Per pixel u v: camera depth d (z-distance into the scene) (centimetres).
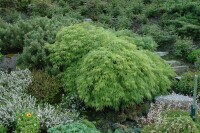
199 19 1234
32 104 784
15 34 1023
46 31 966
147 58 907
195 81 732
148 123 812
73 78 860
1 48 1023
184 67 1070
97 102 796
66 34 908
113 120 817
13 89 846
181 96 912
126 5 1377
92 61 823
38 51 909
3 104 799
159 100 882
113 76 802
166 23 1255
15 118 727
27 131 675
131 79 813
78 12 1282
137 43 1022
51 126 732
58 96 861
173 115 733
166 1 1354
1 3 1268
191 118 709
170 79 987
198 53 1089
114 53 842
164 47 1180
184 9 1279
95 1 1366
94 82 804
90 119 820
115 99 793
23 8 1313
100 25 1195
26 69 896
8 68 955
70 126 702
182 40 1140
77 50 877
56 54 880
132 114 826
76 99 841
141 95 825
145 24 1272
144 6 1364
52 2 1373
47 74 879
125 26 1236
